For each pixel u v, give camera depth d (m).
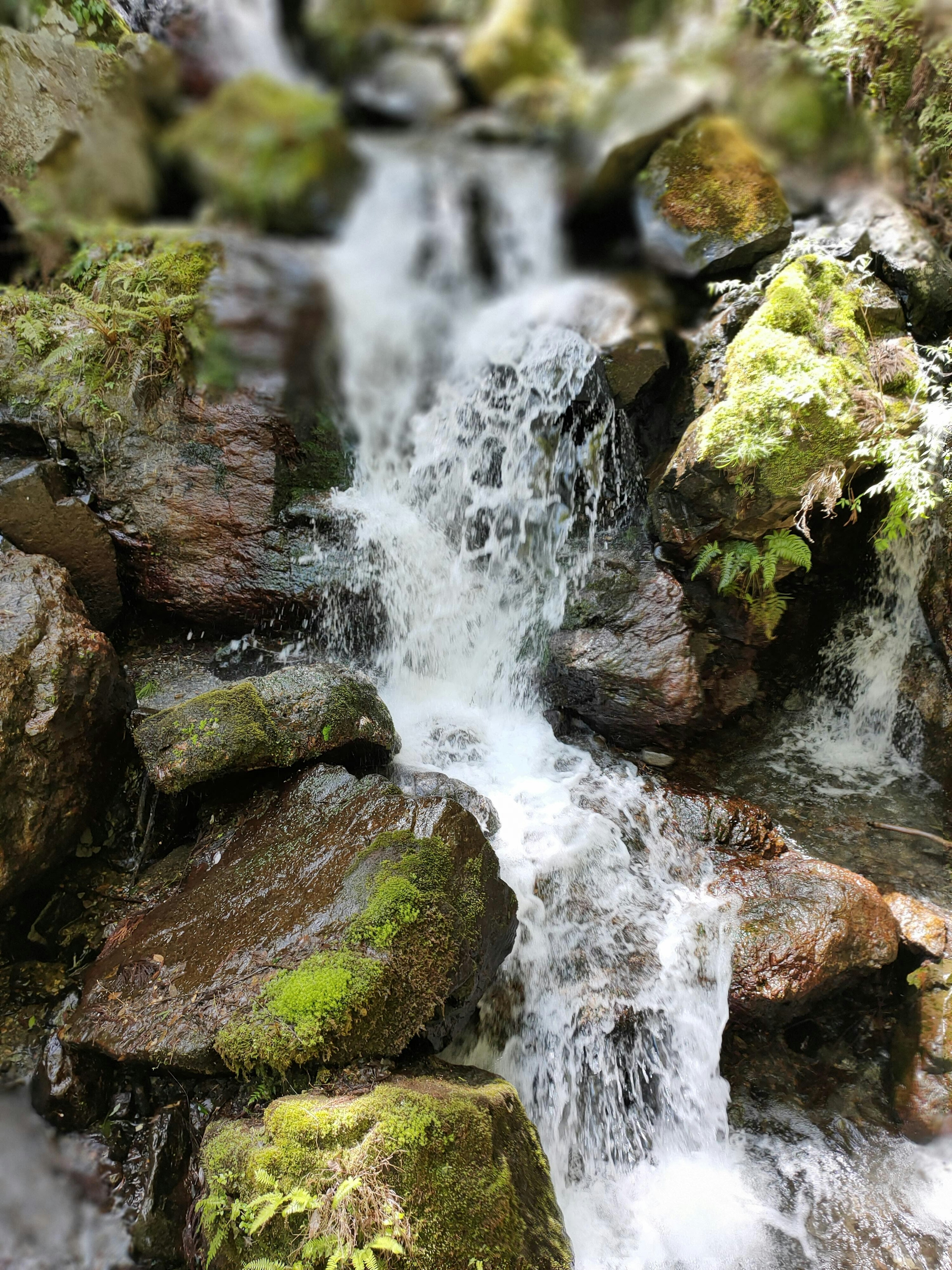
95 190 5.16
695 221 4.97
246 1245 2.19
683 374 4.69
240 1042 2.50
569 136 6.34
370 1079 2.50
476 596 4.82
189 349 4.46
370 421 5.05
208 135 6.26
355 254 6.18
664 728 4.34
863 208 4.87
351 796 3.32
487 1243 2.21
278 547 4.48
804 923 3.42
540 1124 3.21
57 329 4.29
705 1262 2.88
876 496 4.35
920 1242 2.91
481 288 6.20
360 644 4.66
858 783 4.50
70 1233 2.54
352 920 2.74
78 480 4.27
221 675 4.30
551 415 4.84
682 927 3.52
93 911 3.32
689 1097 3.30
